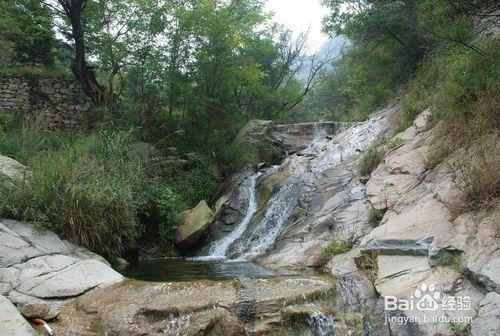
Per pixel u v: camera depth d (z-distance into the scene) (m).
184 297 4.97
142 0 13.36
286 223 9.06
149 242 9.41
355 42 14.60
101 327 4.60
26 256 6.04
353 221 7.35
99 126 12.99
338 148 11.20
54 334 4.48
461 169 5.67
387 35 13.49
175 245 9.66
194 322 4.45
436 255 4.93
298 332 4.52
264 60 24.42
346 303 4.95
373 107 13.99
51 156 8.52
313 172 10.48
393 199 6.97
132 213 8.19
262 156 13.92
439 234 5.19
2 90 13.55
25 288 5.37
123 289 5.45
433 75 9.85
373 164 8.66
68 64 16.95
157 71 13.55
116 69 14.11
